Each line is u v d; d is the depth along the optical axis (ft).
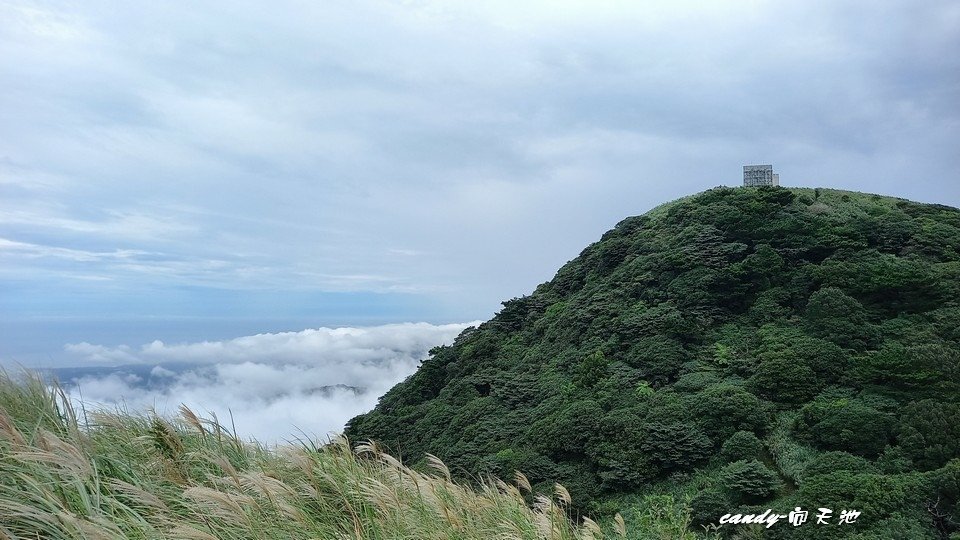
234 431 17.74
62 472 11.93
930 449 53.98
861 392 67.62
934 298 83.66
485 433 87.86
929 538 44.83
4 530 10.77
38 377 16.71
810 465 58.13
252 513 13.23
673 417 69.36
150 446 15.49
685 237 112.06
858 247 98.68
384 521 15.14
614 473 64.75
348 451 18.47
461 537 15.70
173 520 12.34
